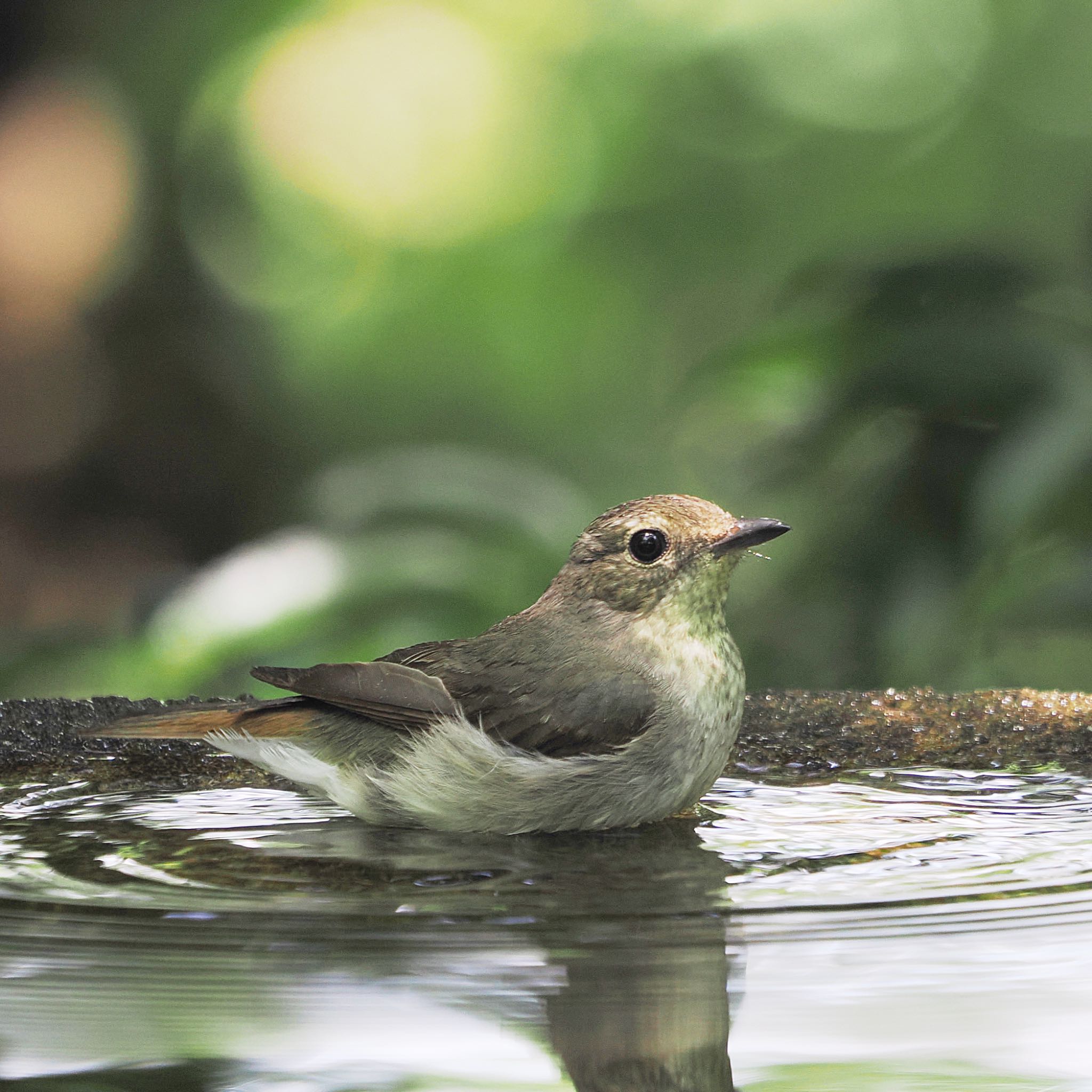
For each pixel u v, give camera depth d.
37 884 5.71
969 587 10.73
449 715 7.04
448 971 4.65
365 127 23.28
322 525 12.53
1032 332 10.45
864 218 21.94
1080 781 7.60
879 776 7.82
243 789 7.77
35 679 12.20
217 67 23.61
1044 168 21.75
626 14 23.31
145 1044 4.11
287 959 4.76
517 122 23.20
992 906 5.33
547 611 7.60
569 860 6.23
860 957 4.78
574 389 22.92
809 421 11.33
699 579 7.29
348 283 23.56
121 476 23.34
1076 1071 3.89
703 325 22.48
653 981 4.58
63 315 22.80
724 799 7.41
